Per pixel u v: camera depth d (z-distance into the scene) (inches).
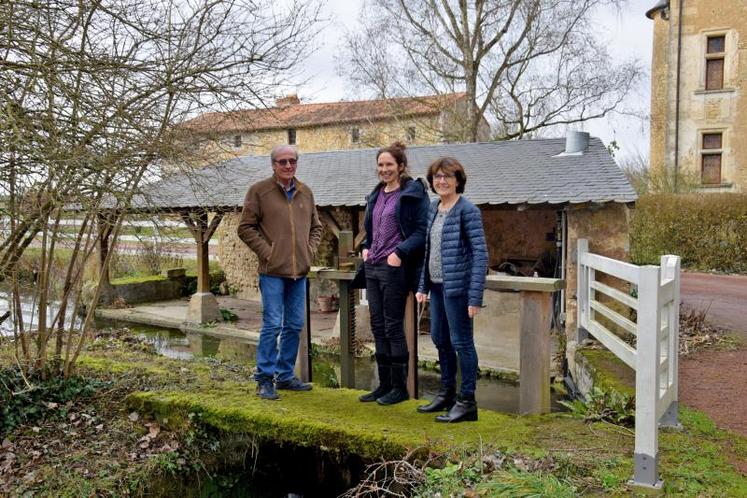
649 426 111.7
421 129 819.4
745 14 693.9
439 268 141.6
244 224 161.9
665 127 745.0
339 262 189.8
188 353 373.1
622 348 195.0
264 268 164.7
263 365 168.1
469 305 134.1
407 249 145.4
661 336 133.0
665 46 752.3
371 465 133.7
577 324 272.8
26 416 168.4
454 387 151.6
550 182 335.0
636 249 579.5
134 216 187.6
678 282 143.9
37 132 147.9
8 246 162.9
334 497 163.6
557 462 120.6
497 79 745.6
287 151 161.0
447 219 137.8
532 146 451.8
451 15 741.9
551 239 465.4
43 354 178.7
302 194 170.7
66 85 151.3
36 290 188.1
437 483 116.7
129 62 167.2
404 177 150.8
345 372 190.7
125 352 239.0
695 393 182.5
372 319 159.5
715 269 538.3
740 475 117.6
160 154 171.5
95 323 474.6
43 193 154.7
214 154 208.8
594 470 118.1
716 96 714.2
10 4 142.5
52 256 175.9
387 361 161.2
